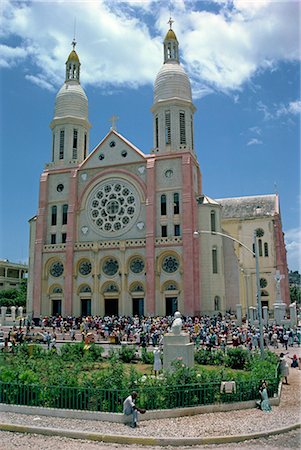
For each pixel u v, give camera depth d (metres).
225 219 80.31
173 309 59.44
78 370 20.95
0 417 17.14
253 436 15.20
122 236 64.00
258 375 21.31
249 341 39.19
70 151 71.50
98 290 62.50
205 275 59.50
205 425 16.44
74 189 67.44
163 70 70.00
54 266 66.25
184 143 66.38
